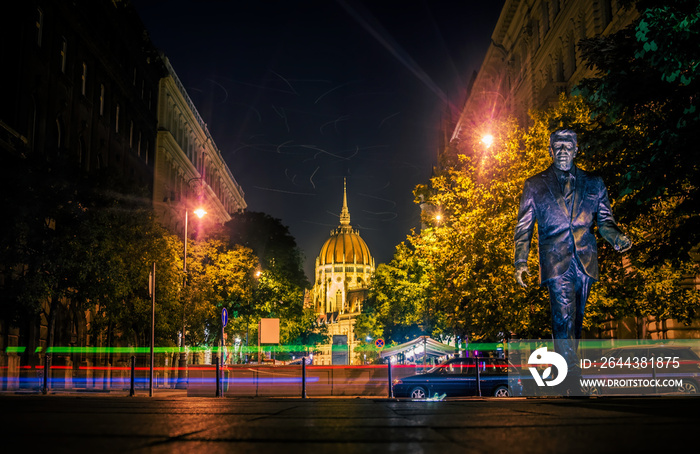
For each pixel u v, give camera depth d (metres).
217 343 54.06
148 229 32.38
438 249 31.34
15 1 31.27
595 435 4.91
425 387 24.50
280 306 66.12
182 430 5.64
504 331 30.08
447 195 29.91
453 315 35.62
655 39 13.05
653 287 24.98
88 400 14.10
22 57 31.50
